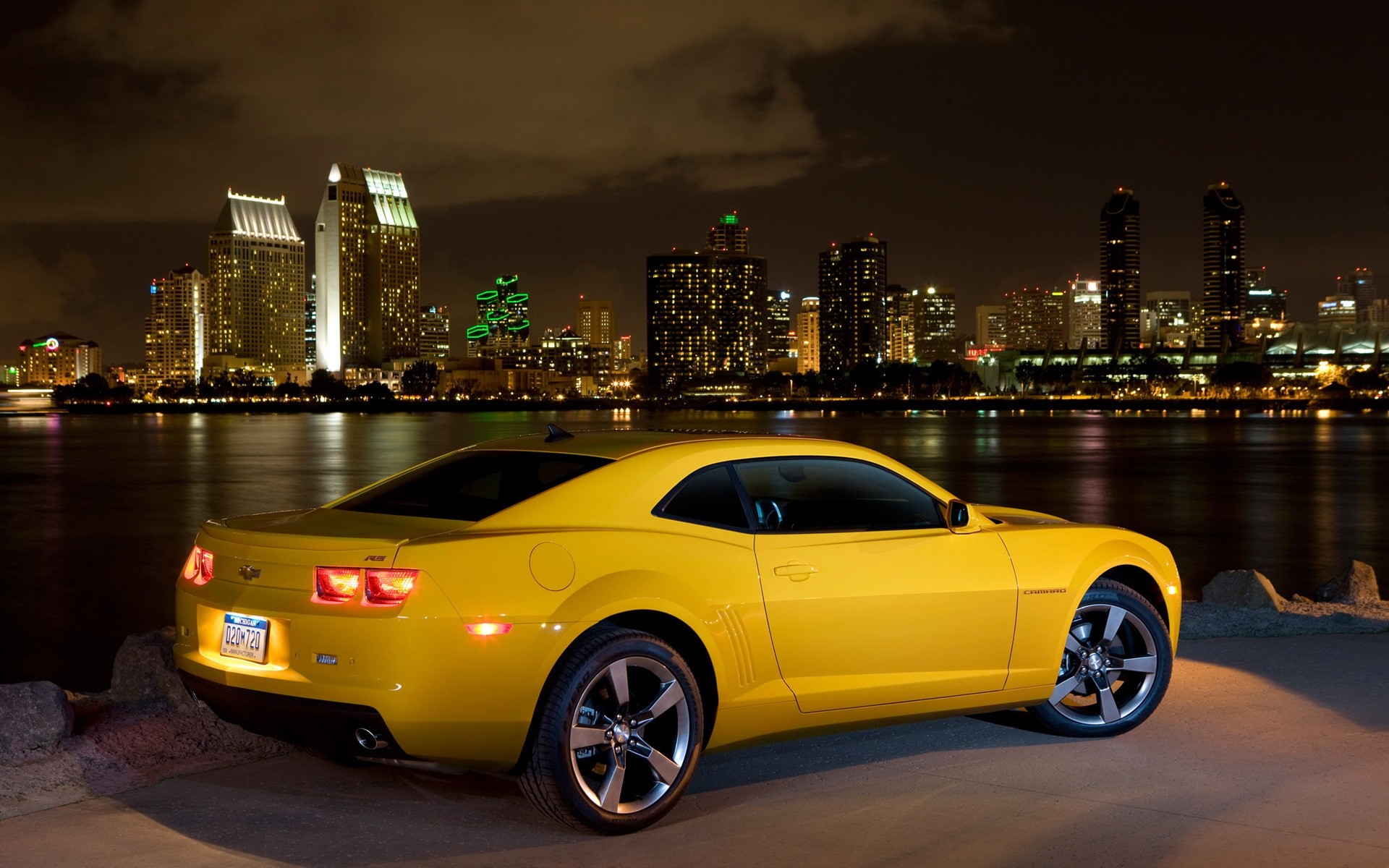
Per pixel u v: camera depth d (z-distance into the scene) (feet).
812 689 16.37
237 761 18.40
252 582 14.88
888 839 14.73
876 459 17.75
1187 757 18.24
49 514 138.21
